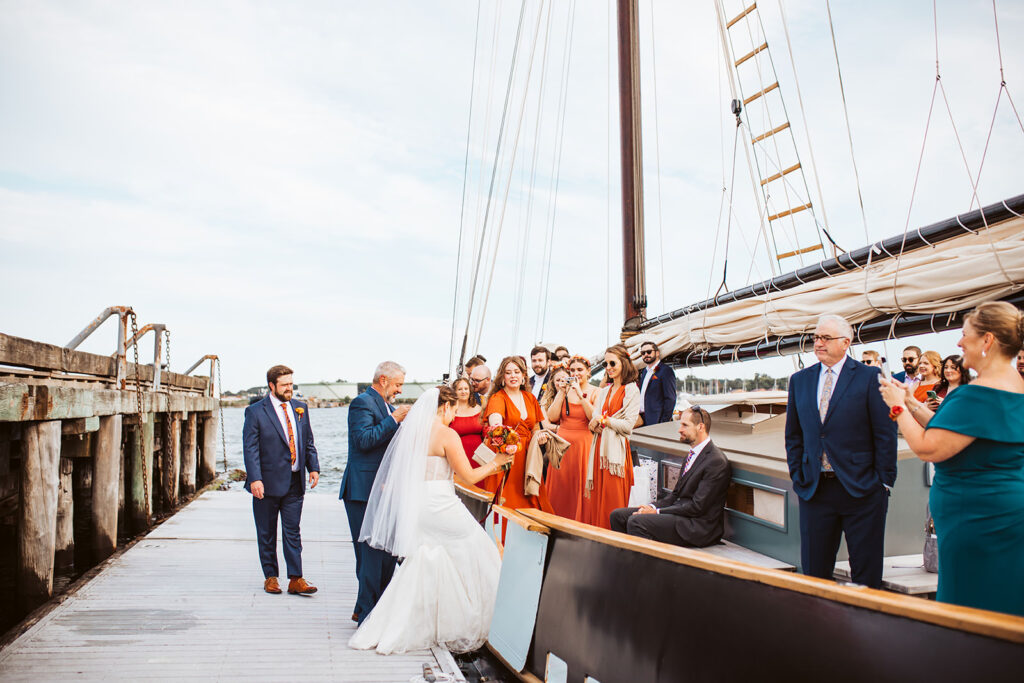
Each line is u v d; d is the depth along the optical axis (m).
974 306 3.74
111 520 7.67
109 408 7.60
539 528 3.67
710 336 6.03
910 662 1.81
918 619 1.82
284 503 5.54
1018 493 2.32
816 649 2.06
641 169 8.30
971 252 3.73
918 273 3.95
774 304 5.16
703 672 2.45
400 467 4.45
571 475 5.62
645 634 2.76
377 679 3.78
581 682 3.17
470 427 5.95
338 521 8.97
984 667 1.66
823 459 3.31
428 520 4.40
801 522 3.42
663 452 5.30
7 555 8.38
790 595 2.17
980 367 2.48
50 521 5.87
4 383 5.06
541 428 5.68
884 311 4.30
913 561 3.57
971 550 2.37
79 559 8.97
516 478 5.34
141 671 3.84
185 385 14.34
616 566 3.02
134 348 8.98
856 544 3.23
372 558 4.65
